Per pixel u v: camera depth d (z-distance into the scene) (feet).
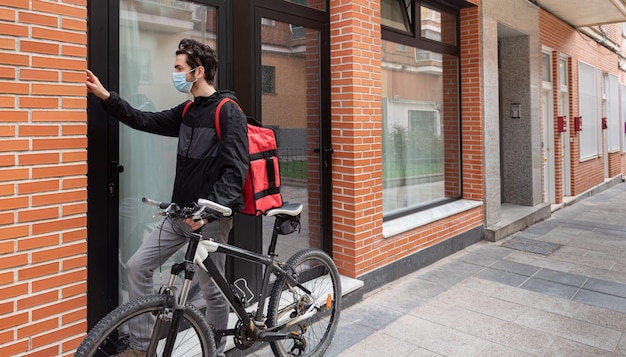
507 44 24.53
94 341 5.97
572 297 13.15
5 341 6.68
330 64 13.57
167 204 6.77
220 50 10.72
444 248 17.20
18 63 6.75
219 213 7.00
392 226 15.02
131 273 7.79
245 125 7.54
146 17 9.58
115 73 8.84
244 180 7.37
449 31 19.39
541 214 24.34
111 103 7.82
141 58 9.53
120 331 7.20
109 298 8.83
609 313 11.98
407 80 17.34
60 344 7.27
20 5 6.76
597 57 36.45
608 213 26.48
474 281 14.60
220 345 8.36
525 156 24.54
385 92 16.31
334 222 13.60
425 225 16.14
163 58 9.90
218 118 7.50
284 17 12.23
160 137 9.95
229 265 10.94
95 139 8.55
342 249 13.41
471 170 19.92
